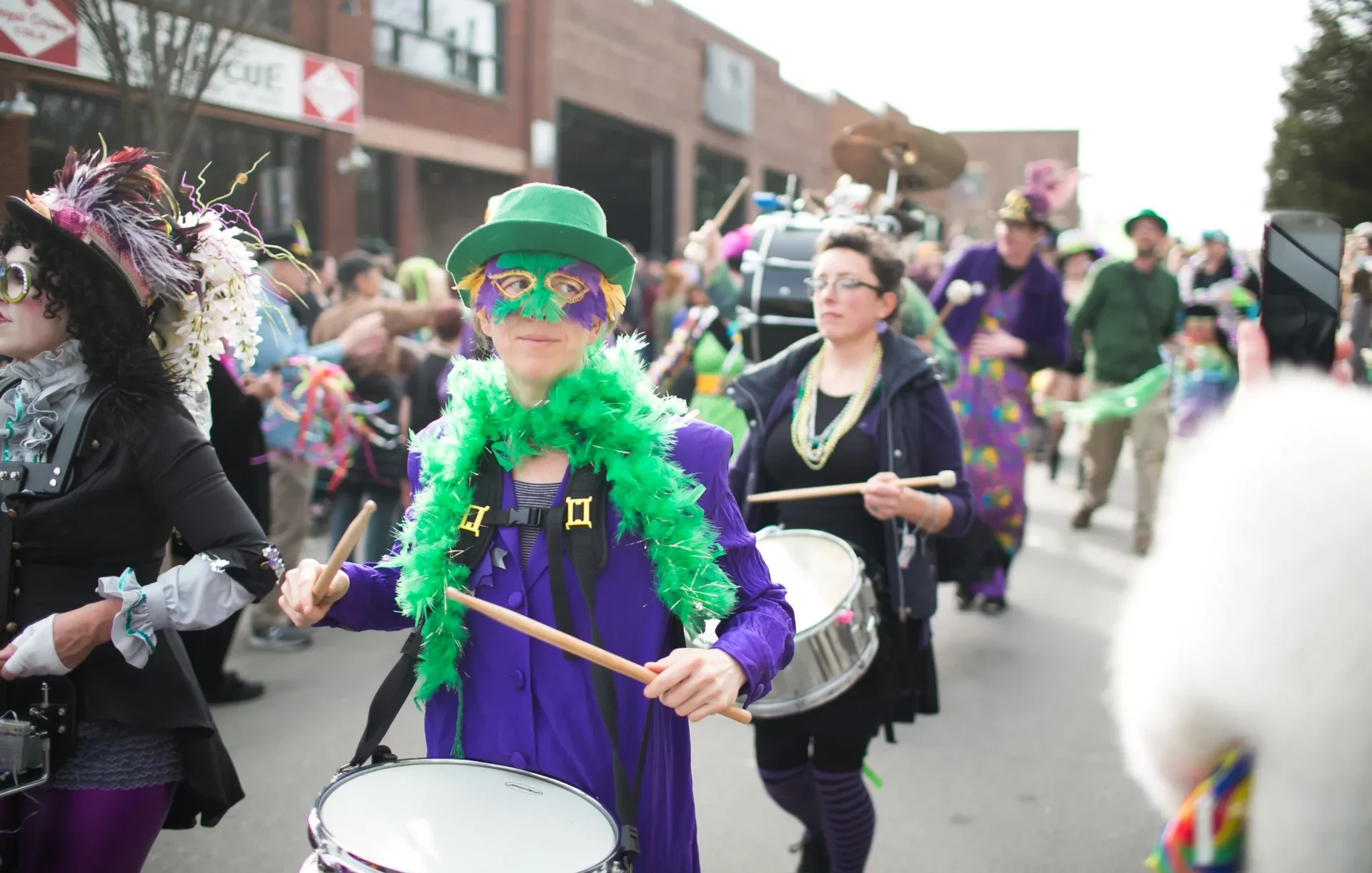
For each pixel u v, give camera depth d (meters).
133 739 2.05
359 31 13.99
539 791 1.67
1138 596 1.19
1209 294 8.41
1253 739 1.05
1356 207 23.16
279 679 4.98
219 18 7.81
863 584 2.77
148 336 2.12
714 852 3.42
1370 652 0.96
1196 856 1.12
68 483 2.00
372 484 6.05
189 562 2.02
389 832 1.55
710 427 1.87
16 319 2.03
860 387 3.09
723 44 24.16
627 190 23.70
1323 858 0.99
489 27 16.70
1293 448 1.04
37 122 9.42
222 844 3.43
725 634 1.72
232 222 2.36
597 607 1.72
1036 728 4.50
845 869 2.88
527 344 1.76
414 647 1.73
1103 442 8.19
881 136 6.30
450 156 16.02
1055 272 5.71
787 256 5.09
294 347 5.32
